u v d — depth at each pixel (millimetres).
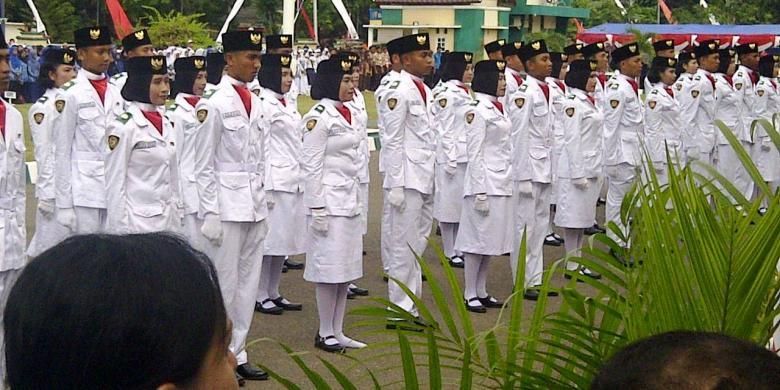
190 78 6906
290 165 8289
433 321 2883
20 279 1450
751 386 1469
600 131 9430
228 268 6070
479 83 8039
